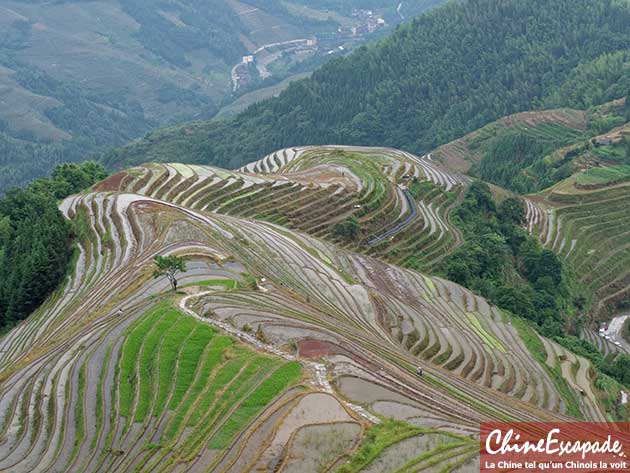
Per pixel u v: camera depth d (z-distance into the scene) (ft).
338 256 279.69
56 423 152.87
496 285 296.10
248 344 171.83
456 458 126.31
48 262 252.83
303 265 257.96
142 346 175.83
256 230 287.48
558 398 200.54
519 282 323.16
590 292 336.29
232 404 145.18
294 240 286.25
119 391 159.84
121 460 135.64
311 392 146.10
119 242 271.49
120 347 179.73
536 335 249.34
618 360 251.80
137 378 162.81
